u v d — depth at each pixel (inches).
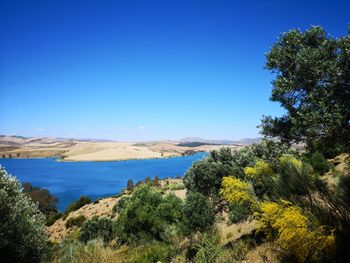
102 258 324.5
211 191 695.1
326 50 243.1
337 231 207.2
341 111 221.0
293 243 219.0
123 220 795.4
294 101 269.9
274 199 261.1
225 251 335.9
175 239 548.1
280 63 276.8
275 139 301.3
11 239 334.0
